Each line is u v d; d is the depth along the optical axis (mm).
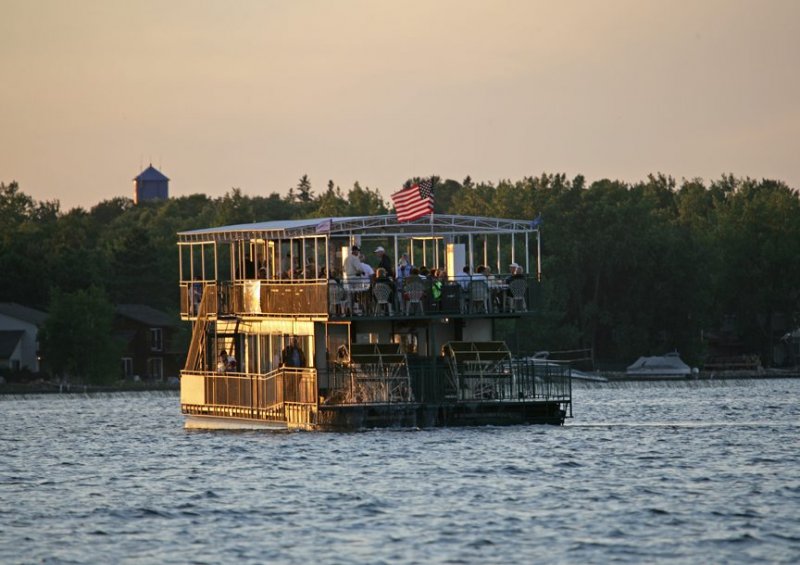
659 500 147625
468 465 172250
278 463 178875
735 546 125375
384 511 143875
